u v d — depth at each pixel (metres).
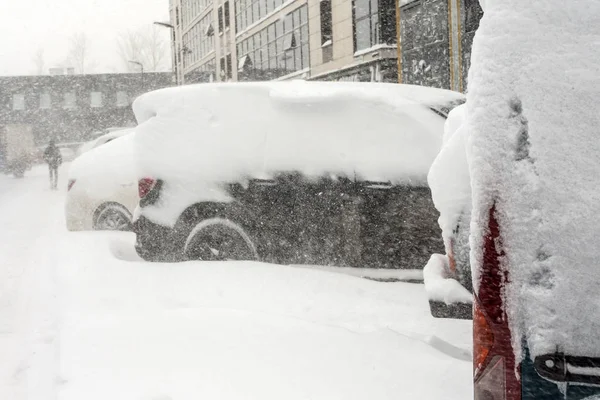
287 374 3.09
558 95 2.05
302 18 29.69
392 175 4.96
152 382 3.05
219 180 5.28
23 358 3.86
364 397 2.85
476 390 2.06
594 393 1.92
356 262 5.03
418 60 20.12
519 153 2.04
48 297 5.05
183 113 5.46
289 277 4.74
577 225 1.96
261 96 5.40
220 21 46.84
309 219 5.12
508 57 2.12
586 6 2.13
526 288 1.98
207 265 4.98
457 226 3.45
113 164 8.46
